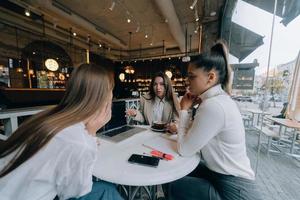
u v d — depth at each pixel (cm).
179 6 414
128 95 1048
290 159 223
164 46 823
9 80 575
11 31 550
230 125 82
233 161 85
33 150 50
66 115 59
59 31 622
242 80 218
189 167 78
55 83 771
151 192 147
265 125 240
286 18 156
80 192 53
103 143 105
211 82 92
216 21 385
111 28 591
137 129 138
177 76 909
